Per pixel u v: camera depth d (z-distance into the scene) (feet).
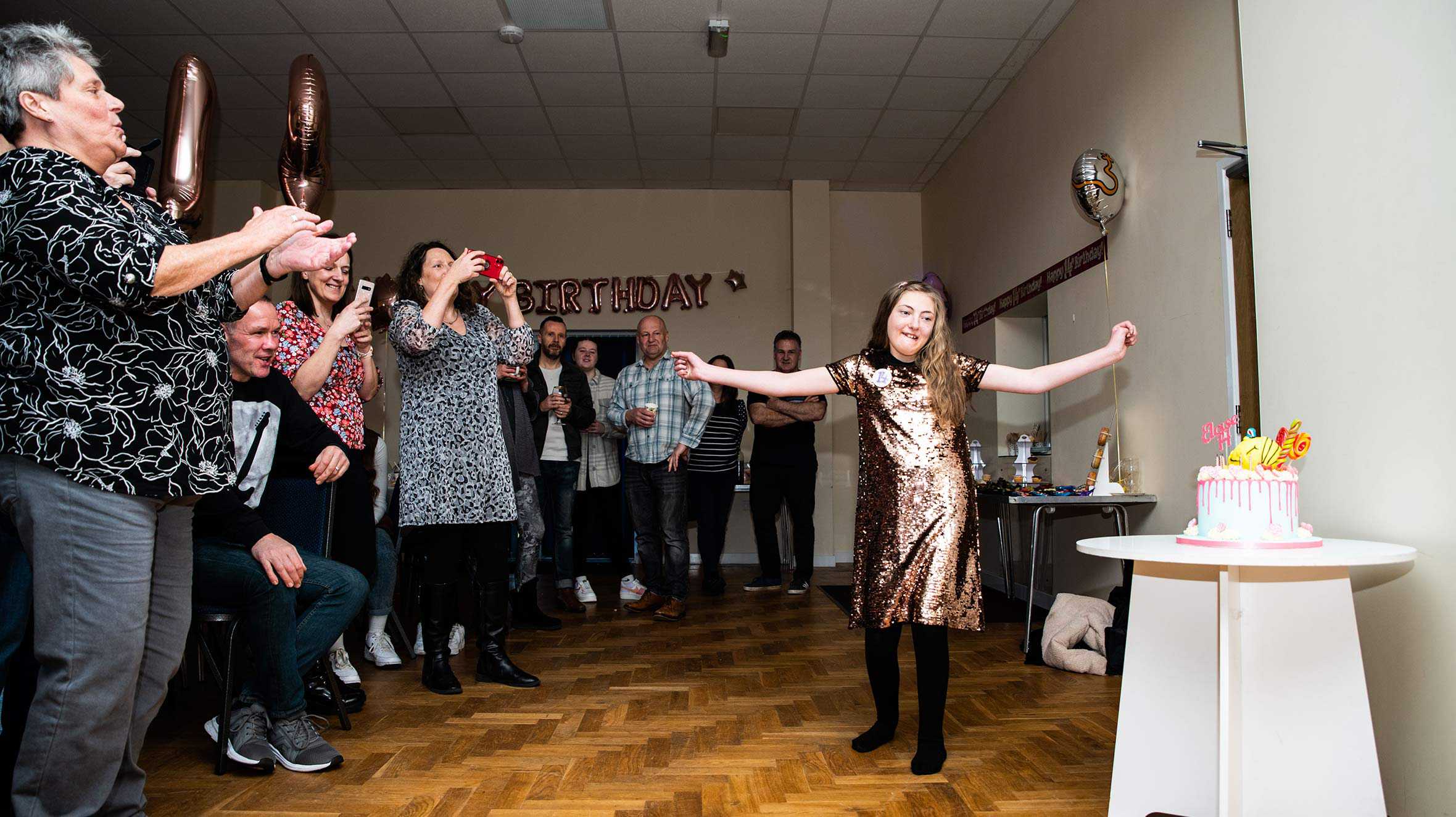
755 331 23.97
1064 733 8.10
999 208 18.38
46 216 4.33
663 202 24.20
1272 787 5.36
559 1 14.61
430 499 9.00
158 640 5.42
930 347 7.48
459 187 23.94
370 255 23.88
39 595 4.66
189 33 15.48
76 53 4.93
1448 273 5.58
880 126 19.94
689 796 6.60
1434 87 5.66
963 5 14.61
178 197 10.84
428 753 7.57
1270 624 5.41
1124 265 12.66
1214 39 10.31
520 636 13.10
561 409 14.98
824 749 7.70
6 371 4.58
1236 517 5.64
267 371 7.77
